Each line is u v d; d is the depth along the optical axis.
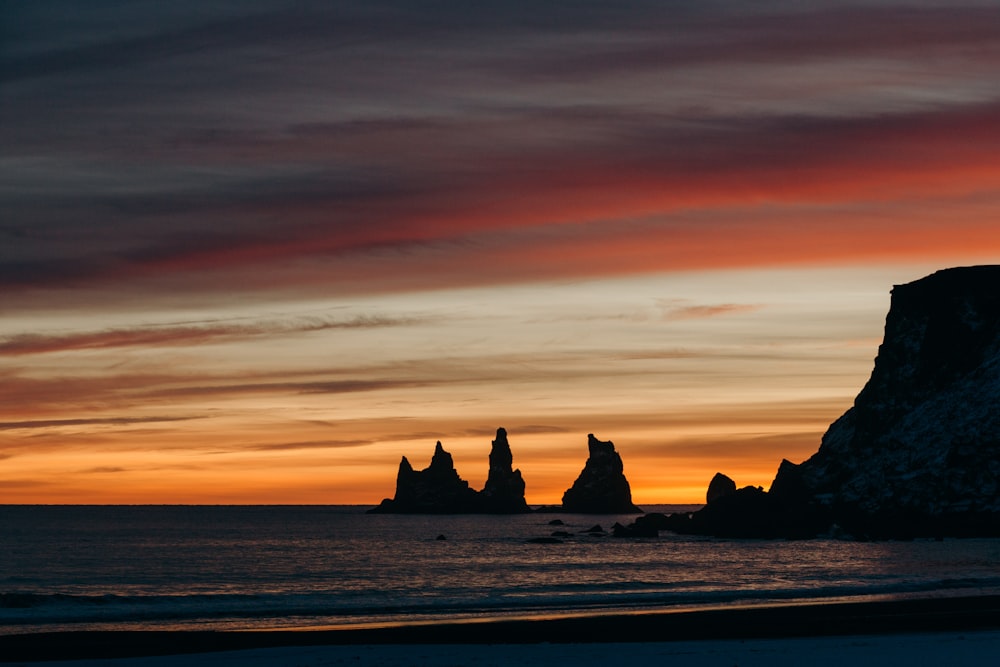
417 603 77.62
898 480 180.50
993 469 174.38
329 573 125.56
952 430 182.62
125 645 53.56
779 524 188.62
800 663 46.47
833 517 183.12
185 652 51.69
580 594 83.50
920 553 138.25
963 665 45.62
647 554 154.25
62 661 48.75
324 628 62.69
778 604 73.88
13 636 56.53
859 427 199.25
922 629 58.97
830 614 66.00
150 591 100.50
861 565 117.88
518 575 117.50
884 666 45.59
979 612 66.44
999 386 184.62
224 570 132.38
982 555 132.38
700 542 185.25
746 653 49.19
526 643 54.72
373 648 52.09
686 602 76.44
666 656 48.66
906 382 196.62
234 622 66.81
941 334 197.12
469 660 47.88
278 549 186.00
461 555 164.38
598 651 50.47
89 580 115.88
